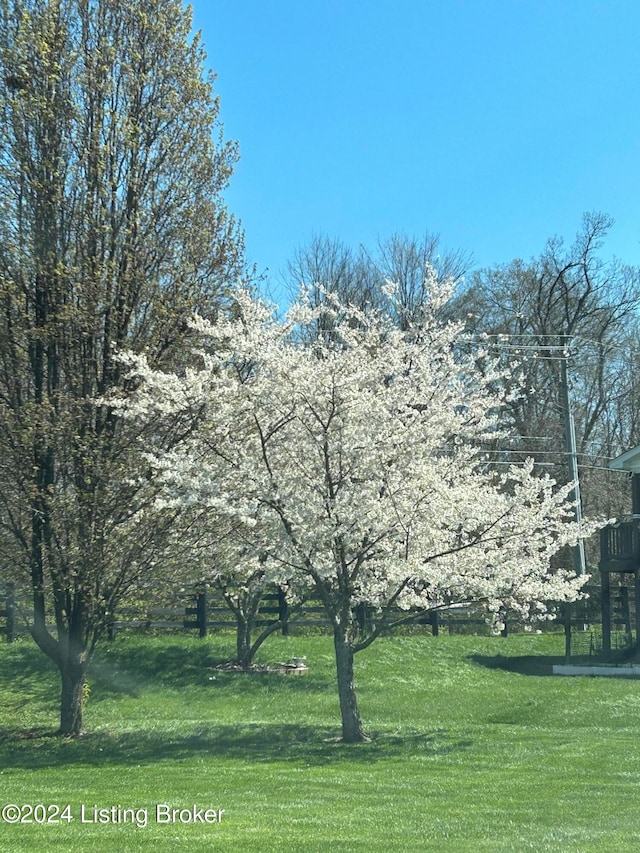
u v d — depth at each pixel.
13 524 11.90
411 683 17.83
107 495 11.52
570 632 22.12
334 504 11.02
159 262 12.60
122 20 12.73
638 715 14.38
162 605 13.55
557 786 9.08
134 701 16.14
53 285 12.01
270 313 11.80
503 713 15.00
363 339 12.78
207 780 9.41
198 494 10.73
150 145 12.70
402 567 11.25
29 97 11.89
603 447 36.59
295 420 11.69
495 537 11.91
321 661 19.50
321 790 8.87
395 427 11.64
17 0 12.26
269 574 11.96
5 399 11.90
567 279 34.94
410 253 32.66
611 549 20.48
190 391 11.31
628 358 35.72
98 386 12.23
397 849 6.43
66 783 9.31
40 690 16.75
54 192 12.01
